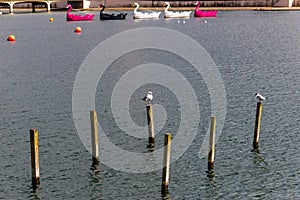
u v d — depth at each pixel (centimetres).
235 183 6144
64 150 7225
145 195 5888
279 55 16200
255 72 13112
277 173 6388
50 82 12138
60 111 9356
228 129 8088
